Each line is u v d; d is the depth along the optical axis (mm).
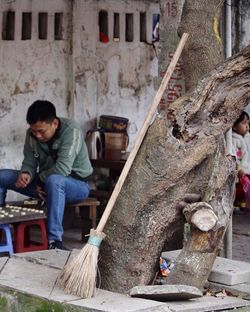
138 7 9953
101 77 9758
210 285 5574
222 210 5160
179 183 5211
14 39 9039
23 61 9125
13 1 8984
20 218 6719
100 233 5016
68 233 8859
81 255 4980
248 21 10891
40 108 7438
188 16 6066
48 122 7449
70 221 9148
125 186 5289
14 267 5723
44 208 7820
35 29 9180
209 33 6039
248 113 10891
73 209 9141
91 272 4926
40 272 5574
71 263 5020
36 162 7766
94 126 9734
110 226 5281
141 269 5219
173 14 6680
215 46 6059
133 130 10086
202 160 5223
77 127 7621
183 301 5008
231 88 5262
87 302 4773
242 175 10164
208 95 5258
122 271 5223
